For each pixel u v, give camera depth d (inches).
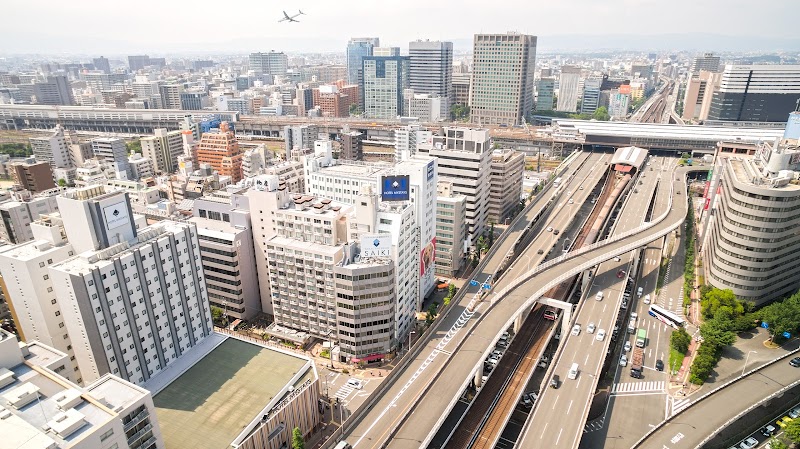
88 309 4446.4
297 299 6294.3
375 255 5698.8
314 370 5260.8
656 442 4672.7
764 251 6633.9
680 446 4616.1
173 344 5388.8
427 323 6688.0
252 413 4633.4
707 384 5639.8
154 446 3939.5
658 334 6663.4
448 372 5482.3
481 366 5733.3
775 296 7111.2
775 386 5369.1
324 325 6269.7
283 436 4650.6
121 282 4707.2
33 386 3484.3
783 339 6358.3
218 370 5251.0
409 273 6456.7
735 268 6884.8
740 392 5310.0
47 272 4768.7
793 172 6732.3
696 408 5103.3
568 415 4965.6
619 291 7524.6
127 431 3698.3
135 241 5083.7
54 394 3548.2
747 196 6540.4
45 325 4825.3
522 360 6417.3
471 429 5236.2
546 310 7559.1
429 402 5019.7
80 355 4776.1
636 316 7017.7
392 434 4542.3
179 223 5600.4
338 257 5910.4
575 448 4532.5
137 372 4982.8
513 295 7037.4
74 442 3117.6
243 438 4367.6
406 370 5644.7
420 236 6855.3
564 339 6245.1
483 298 7111.2
